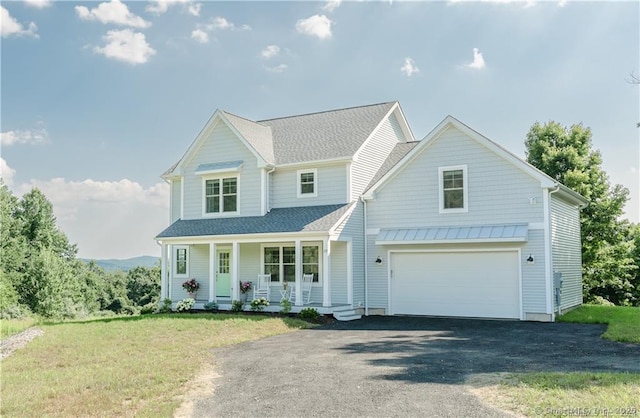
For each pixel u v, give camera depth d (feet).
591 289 116.88
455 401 25.14
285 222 70.49
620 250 111.75
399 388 28.12
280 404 26.05
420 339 46.75
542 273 60.23
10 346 48.83
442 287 66.59
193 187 81.82
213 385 30.66
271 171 77.05
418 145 68.08
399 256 69.82
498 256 63.21
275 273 76.02
